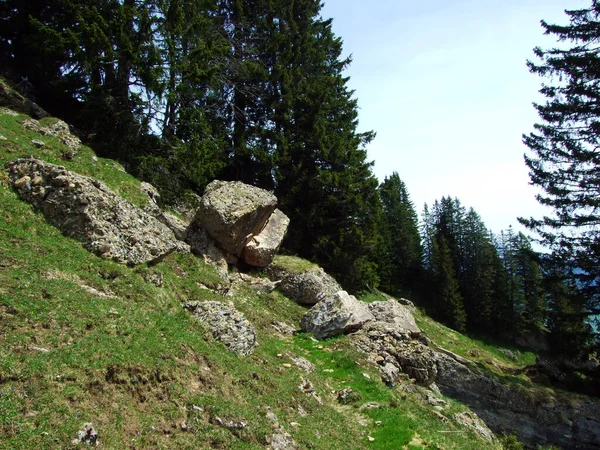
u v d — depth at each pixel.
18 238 11.16
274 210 25.52
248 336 13.19
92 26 20.50
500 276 62.34
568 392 32.25
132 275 12.61
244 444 7.83
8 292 8.57
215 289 17.86
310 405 11.45
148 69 22.09
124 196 17.95
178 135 26.09
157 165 23.34
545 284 30.36
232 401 9.01
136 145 23.22
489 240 70.94
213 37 29.78
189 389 8.56
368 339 18.45
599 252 27.55
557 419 30.11
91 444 6.10
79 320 8.70
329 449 9.45
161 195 23.14
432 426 12.96
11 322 7.72
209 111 30.28
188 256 18.75
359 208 31.47
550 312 30.80
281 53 34.56
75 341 8.04
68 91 25.28
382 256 54.47
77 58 21.47
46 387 6.59
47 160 16.00
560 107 28.36
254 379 10.86
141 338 9.16
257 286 21.67
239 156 32.47
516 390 30.23
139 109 22.94
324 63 40.16
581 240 28.44
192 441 7.31
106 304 10.02
